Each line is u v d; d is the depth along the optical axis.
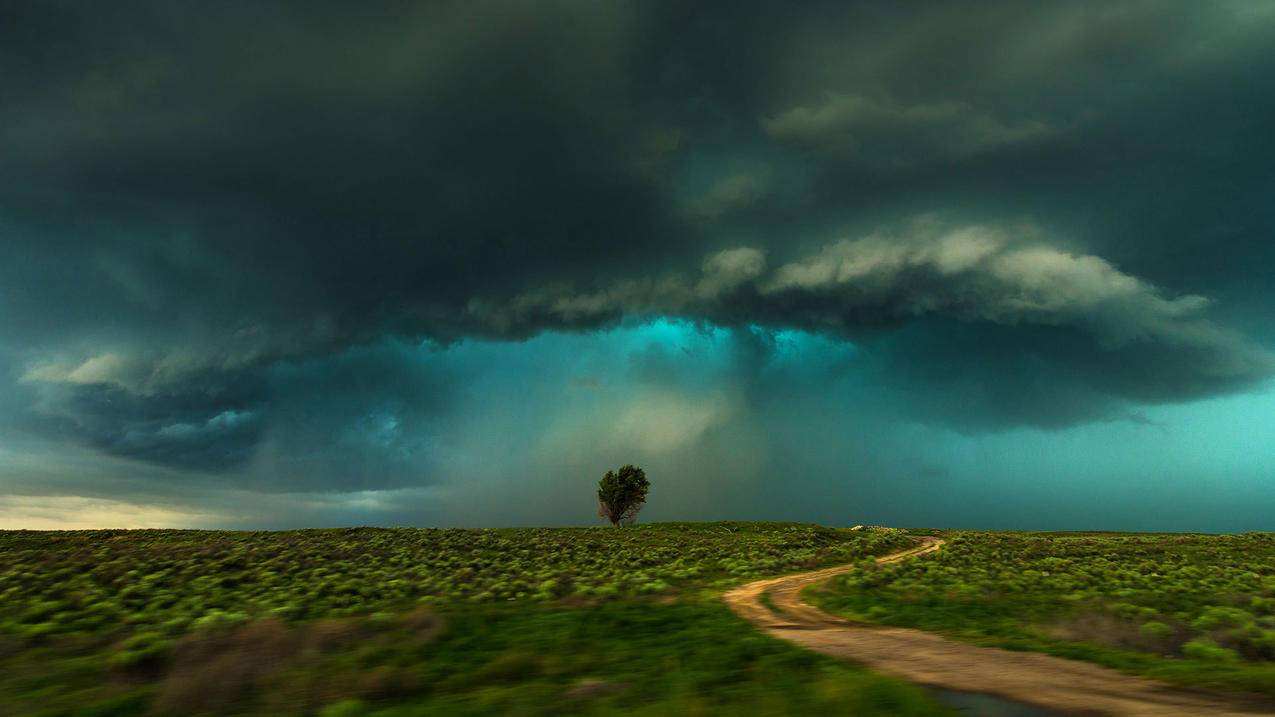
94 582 34.62
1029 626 24.17
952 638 21.50
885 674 15.41
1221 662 17.98
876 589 36.72
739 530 94.19
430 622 22.27
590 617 24.97
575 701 13.23
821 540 83.69
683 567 51.22
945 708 12.24
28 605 27.72
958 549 63.62
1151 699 12.85
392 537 70.62
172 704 13.12
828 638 21.50
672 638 21.12
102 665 17.05
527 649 19.48
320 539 67.94
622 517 113.81
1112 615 26.84
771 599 33.38
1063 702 12.75
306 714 12.70
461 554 57.53
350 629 20.39
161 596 31.08
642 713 12.13
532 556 58.50
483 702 13.24
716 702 12.96
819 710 12.08
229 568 42.59
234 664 15.61
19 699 14.06
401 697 14.09
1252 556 57.53
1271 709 11.93
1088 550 63.75
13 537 61.69
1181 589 35.88
